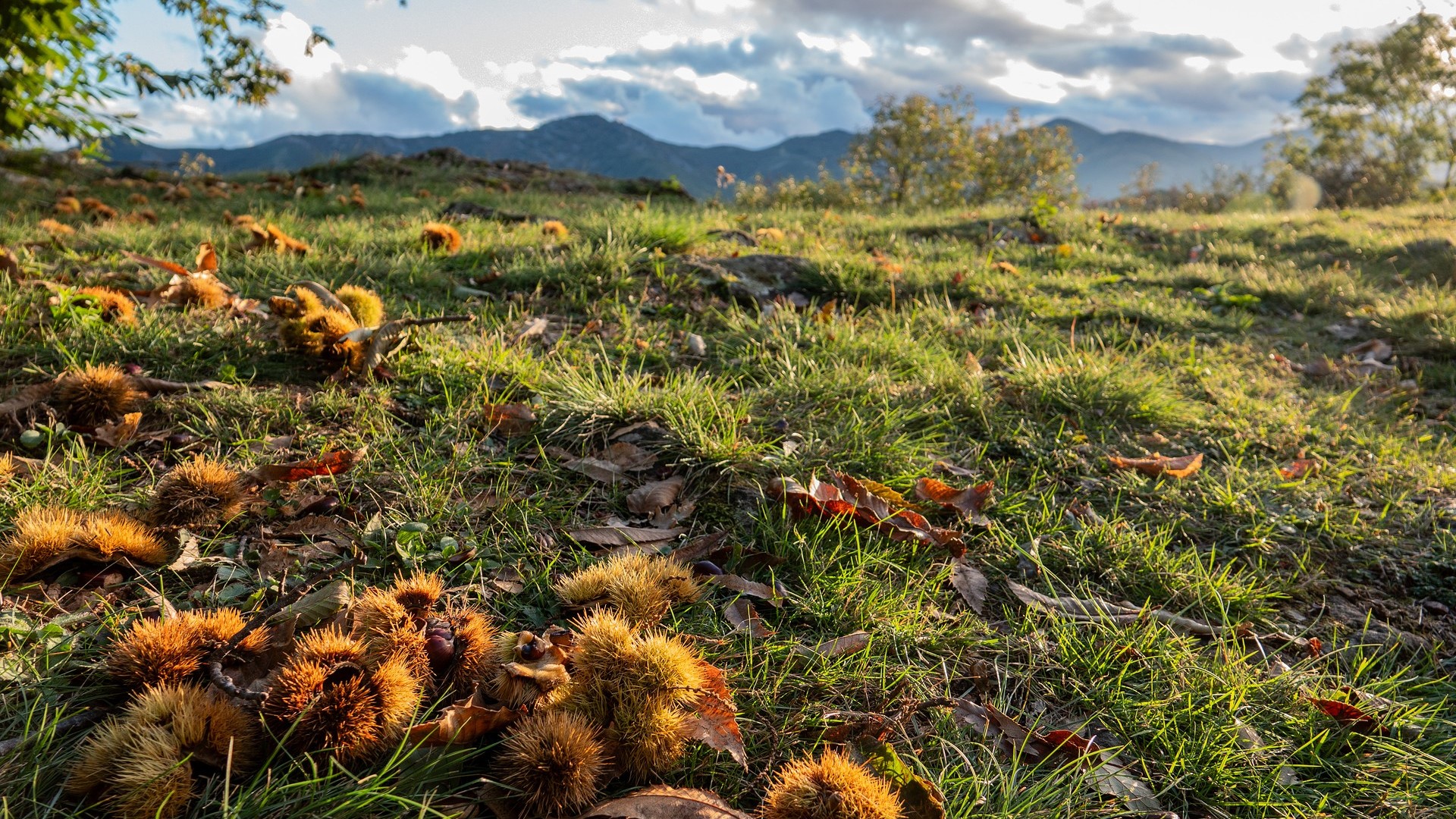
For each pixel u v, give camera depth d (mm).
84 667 584
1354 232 2973
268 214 2230
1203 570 877
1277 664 758
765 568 800
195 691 509
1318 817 606
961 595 806
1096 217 3232
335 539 759
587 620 600
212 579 699
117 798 465
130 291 1319
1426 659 797
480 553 763
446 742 534
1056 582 855
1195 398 1366
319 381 1062
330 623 589
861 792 494
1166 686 716
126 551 675
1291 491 1062
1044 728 666
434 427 979
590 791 509
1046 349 1521
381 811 508
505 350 1205
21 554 644
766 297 1694
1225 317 1943
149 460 863
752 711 629
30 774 497
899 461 996
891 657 715
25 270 1333
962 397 1213
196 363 1061
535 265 1671
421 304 1436
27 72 2363
